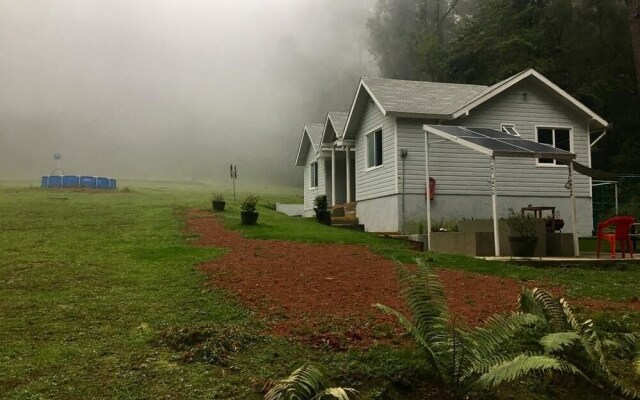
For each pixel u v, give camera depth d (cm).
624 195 2602
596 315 675
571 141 1902
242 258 1051
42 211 2000
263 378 451
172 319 630
